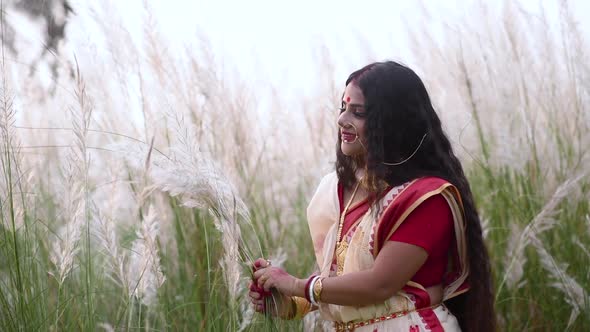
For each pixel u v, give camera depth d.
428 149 2.92
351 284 2.79
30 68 4.32
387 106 2.85
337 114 4.86
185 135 2.93
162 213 3.92
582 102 5.00
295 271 4.28
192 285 3.80
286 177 5.04
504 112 4.92
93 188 3.78
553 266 4.08
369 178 2.85
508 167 4.77
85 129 3.09
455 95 5.05
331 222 3.04
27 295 3.10
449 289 2.92
